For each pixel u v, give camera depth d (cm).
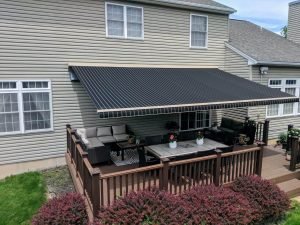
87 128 1587
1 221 945
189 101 1269
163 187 910
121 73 1573
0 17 1322
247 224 887
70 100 1546
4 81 1364
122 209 759
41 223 752
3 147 1392
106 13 1589
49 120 1498
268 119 1964
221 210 834
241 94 1498
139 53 1733
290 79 2055
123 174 836
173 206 791
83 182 952
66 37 1495
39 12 1410
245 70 1884
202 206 838
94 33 1571
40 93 1459
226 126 1872
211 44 2006
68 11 1483
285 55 2067
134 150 1617
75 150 1148
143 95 1269
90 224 742
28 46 1402
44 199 1106
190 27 1894
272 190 988
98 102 1107
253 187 990
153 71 1723
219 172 1028
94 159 1309
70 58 1523
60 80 1508
